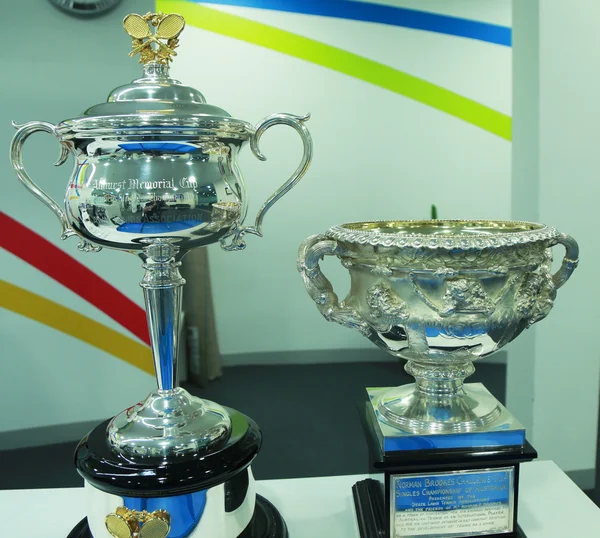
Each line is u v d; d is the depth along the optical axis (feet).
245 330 7.66
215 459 2.34
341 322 2.43
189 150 2.19
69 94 4.82
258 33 6.85
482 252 2.07
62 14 4.68
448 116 7.34
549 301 2.41
